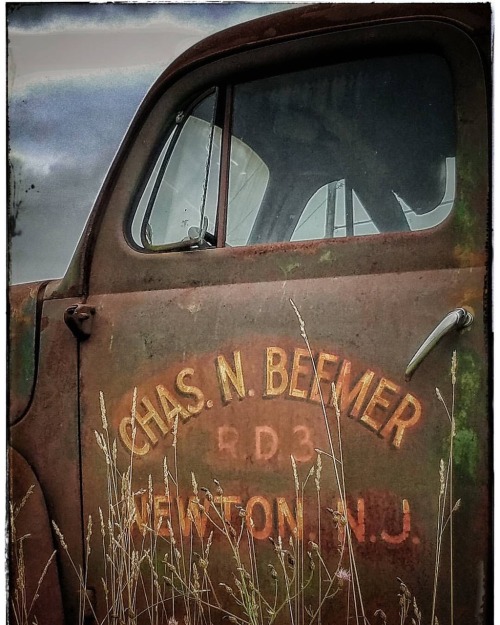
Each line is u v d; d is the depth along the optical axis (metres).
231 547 2.28
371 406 2.13
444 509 2.03
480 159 2.13
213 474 2.32
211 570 2.31
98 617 2.53
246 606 2.21
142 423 2.47
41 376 2.72
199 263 2.50
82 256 2.73
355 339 2.18
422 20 2.26
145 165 2.72
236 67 2.57
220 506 2.30
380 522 2.09
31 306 2.79
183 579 2.34
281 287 2.33
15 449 2.72
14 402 2.75
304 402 2.22
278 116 2.49
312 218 2.38
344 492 2.14
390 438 2.10
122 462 2.50
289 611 2.19
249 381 2.30
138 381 2.50
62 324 2.72
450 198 2.19
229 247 2.48
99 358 2.60
